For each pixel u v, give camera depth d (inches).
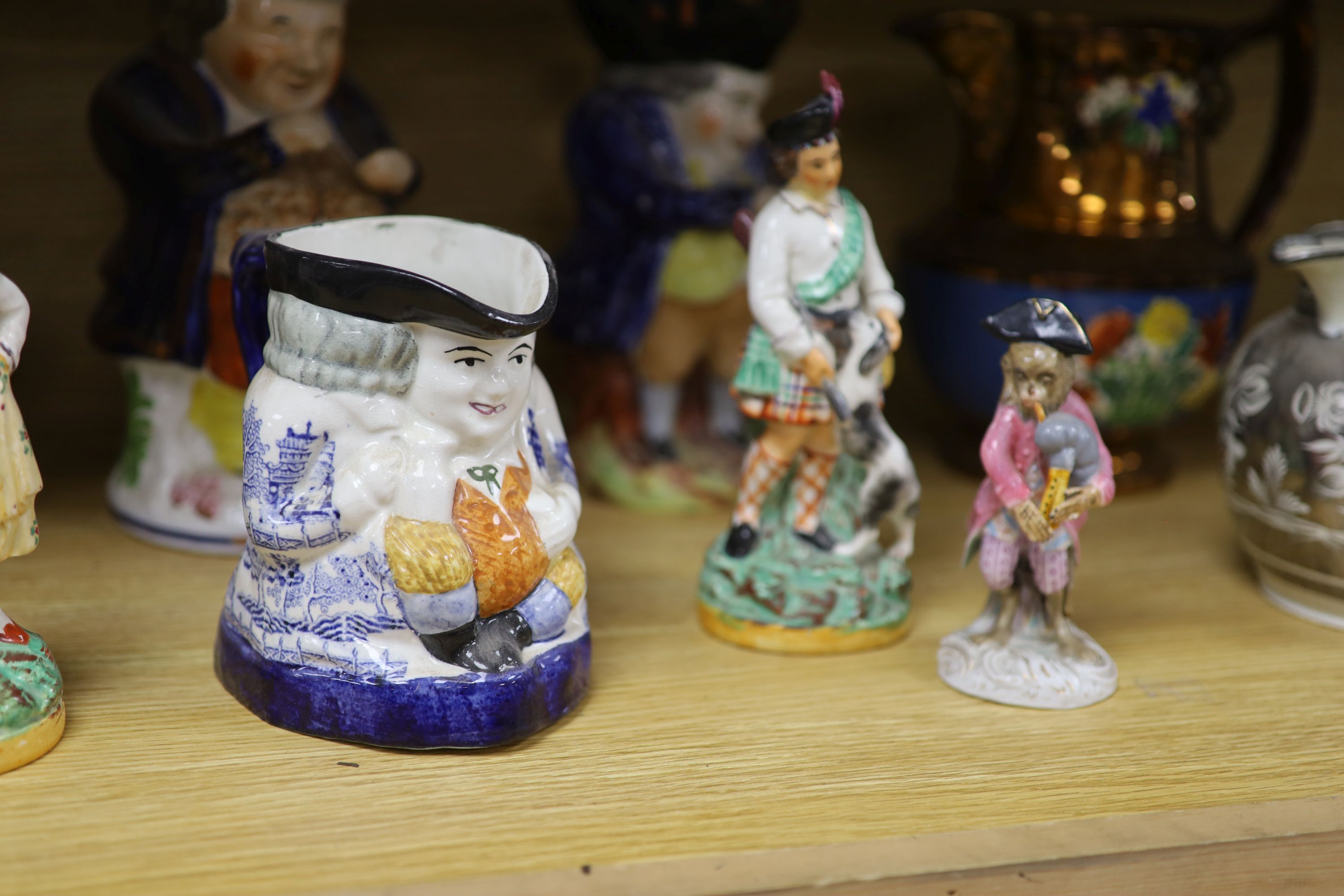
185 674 38.7
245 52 44.7
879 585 42.9
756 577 42.4
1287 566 43.8
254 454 34.1
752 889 30.1
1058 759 35.8
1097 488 37.5
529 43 59.6
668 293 52.3
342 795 32.9
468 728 34.4
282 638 35.2
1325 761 36.0
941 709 38.7
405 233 37.7
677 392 55.4
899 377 66.0
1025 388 36.9
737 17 49.9
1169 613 45.6
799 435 42.4
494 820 32.0
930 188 64.7
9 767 33.0
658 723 37.3
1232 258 53.0
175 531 47.1
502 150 60.2
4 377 32.3
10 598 43.1
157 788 32.7
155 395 47.9
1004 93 53.1
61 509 50.9
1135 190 51.8
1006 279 51.2
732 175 52.4
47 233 55.7
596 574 47.8
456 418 34.2
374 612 34.3
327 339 33.2
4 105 54.1
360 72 57.7
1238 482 44.5
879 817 32.6
